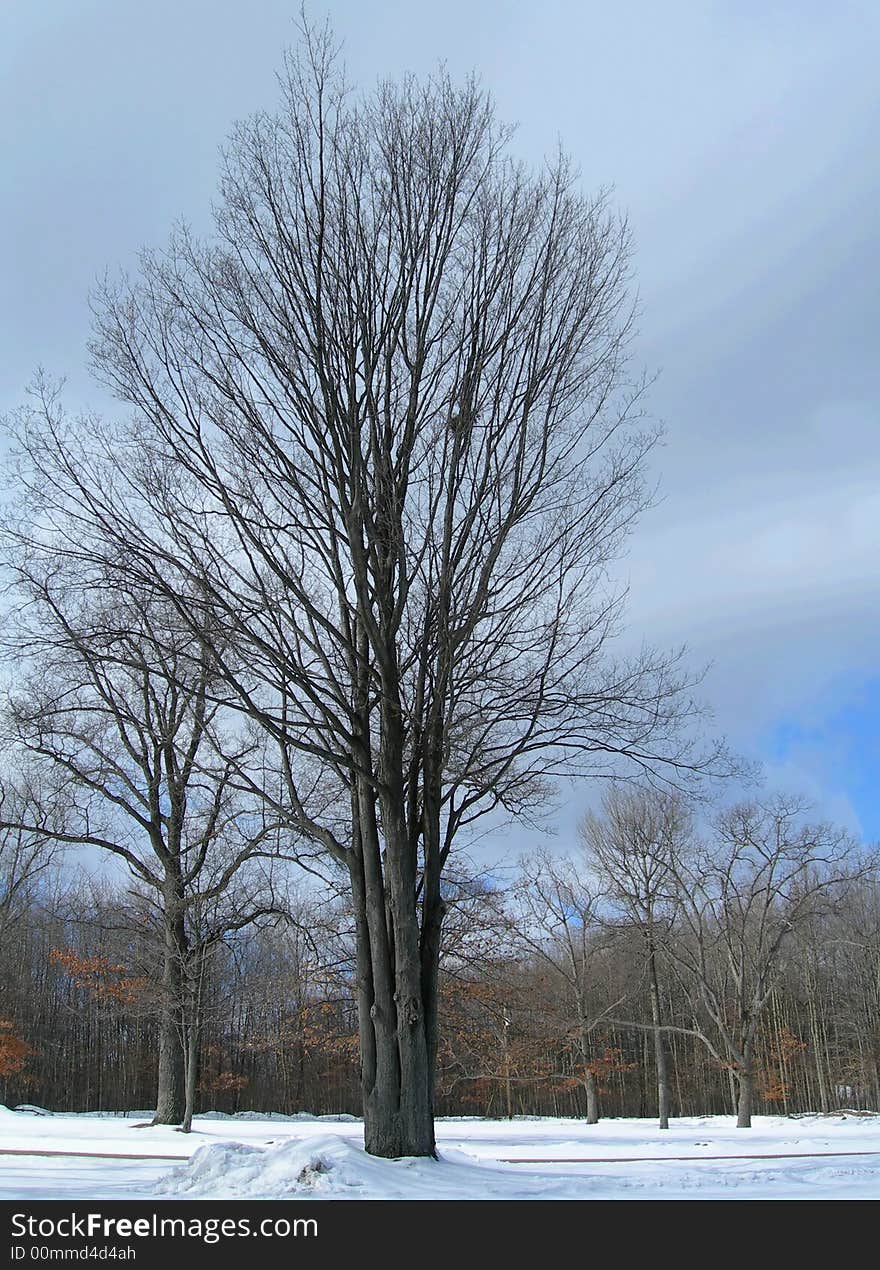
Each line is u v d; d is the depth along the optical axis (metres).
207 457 13.16
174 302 13.65
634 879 37.41
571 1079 41.53
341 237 13.62
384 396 13.85
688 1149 21.61
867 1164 14.73
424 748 13.61
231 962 36.88
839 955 56.66
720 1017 36.78
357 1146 12.23
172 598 12.44
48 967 50.03
